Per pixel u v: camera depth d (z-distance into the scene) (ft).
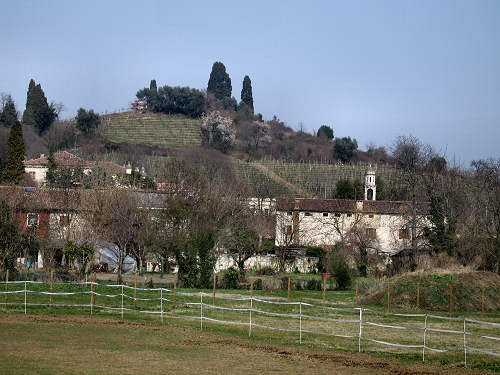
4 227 186.50
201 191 250.78
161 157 520.01
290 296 166.09
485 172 259.19
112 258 230.07
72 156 422.82
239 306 140.87
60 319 115.75
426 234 237.04
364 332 112.57
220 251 235.61
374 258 262.67
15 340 93.45
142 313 128.16
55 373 72.38
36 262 219.82
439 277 160.35
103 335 101.35
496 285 161.48
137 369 76.74
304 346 97.96
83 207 225.15
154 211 223.92
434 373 80.89
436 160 278.87
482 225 232.73
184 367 79.20
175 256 204.54
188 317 123.65
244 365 82.02
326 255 253.03
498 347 100.73
